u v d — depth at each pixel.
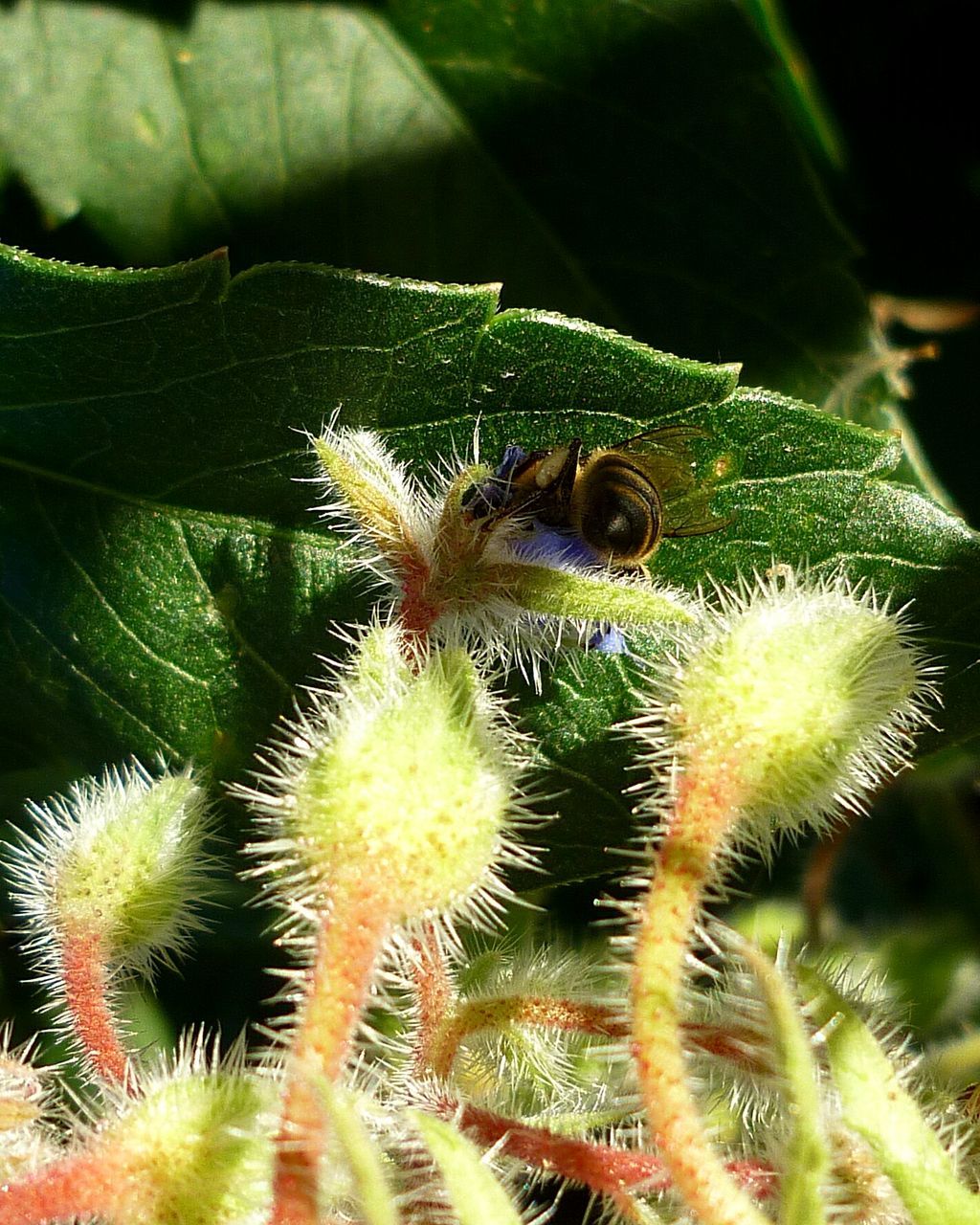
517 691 0.15
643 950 0.13
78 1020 0.13
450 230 0.17
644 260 0.17
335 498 0.15
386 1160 0.13
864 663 0.13
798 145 0.17
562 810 0.15
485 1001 0.13
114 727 0.15
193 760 0.15
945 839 0.17
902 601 0.14
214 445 0.15
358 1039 0.14
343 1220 0.12
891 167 0.18
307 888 0.13
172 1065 0.13
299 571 0.15
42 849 0.14
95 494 0.15
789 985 0.13
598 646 0.14
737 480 0.14
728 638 0.13
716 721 0.13
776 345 0.16
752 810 0.13
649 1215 0.13
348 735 0.13
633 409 0.14
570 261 0.17
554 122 0.17
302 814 0.13
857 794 0.13
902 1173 0.12
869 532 0.14
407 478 0.14
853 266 0.17
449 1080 0.13
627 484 0.14
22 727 0.15
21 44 0.17
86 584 0.15
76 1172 0.12
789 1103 0.12
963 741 0.14
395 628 0.13
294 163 0.17
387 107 0.17
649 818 0.15
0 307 0.14
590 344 0.14
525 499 0.14
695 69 0.17
